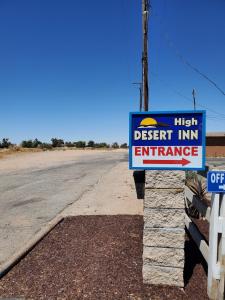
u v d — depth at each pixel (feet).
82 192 42.65
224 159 122.31
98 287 14.02
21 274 15.51
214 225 12.82
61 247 19.02
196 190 23.27
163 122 13.84
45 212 30.66
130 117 14.12
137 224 23.85
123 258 17.01
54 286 14.23
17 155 138.10
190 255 17.48
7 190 45.24
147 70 53.98
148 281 14.21
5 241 21.66
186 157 13.71
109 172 69.77
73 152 194.70
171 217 13.92
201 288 13.93
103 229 22.58
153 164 14.01
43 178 59.72
